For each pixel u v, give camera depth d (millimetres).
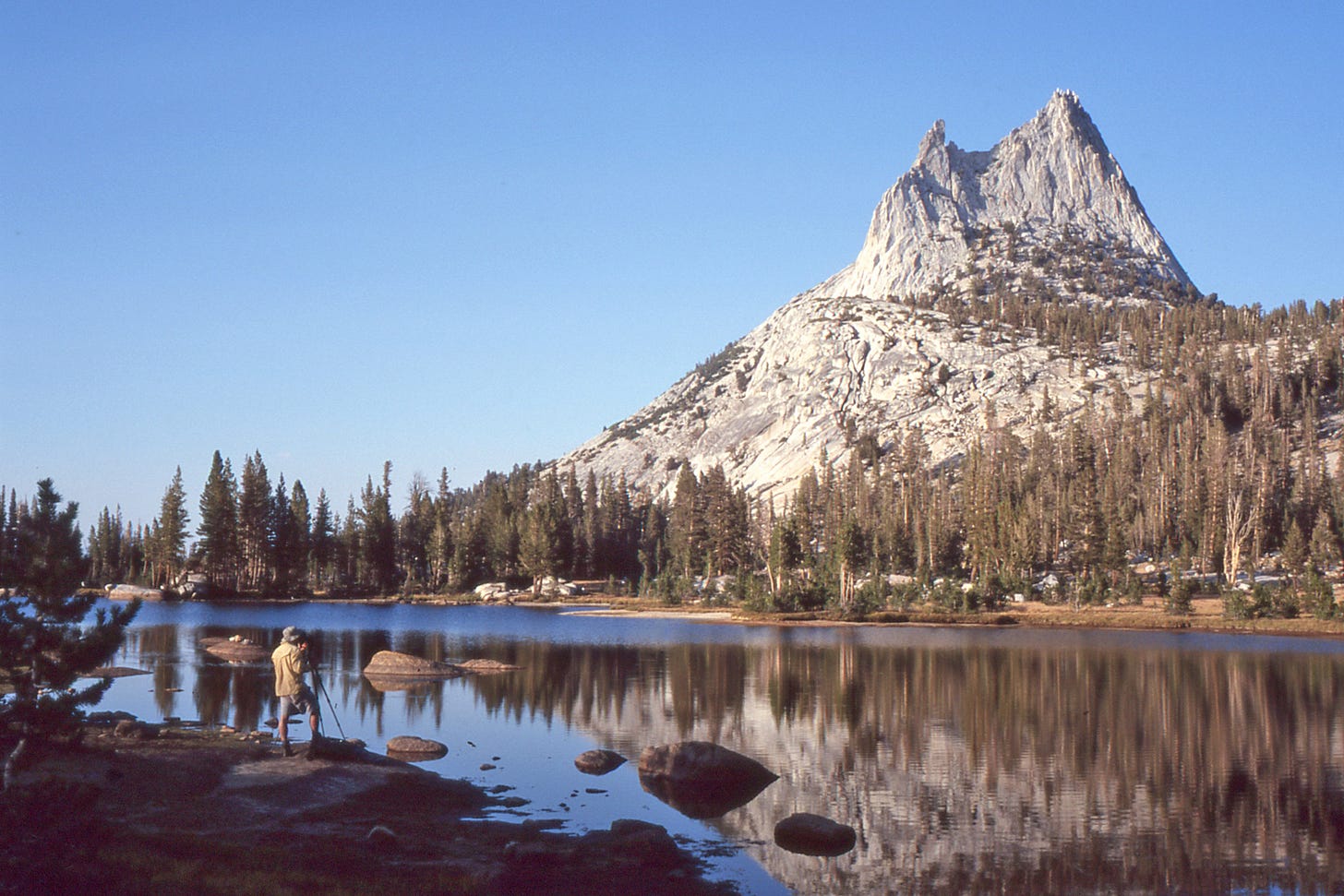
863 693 48875
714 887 19234
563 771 29219
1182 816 25531
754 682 52969
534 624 108375
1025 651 76062
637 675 55938
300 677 27953
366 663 58094
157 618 106812
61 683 18312
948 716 41719
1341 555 150875
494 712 40438
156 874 15633
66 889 14328
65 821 15258
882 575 154875
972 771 31016
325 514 185125
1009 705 45031
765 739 36094
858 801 27016
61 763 23438
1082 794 27906
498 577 190375
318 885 16484
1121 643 84500
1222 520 164875
